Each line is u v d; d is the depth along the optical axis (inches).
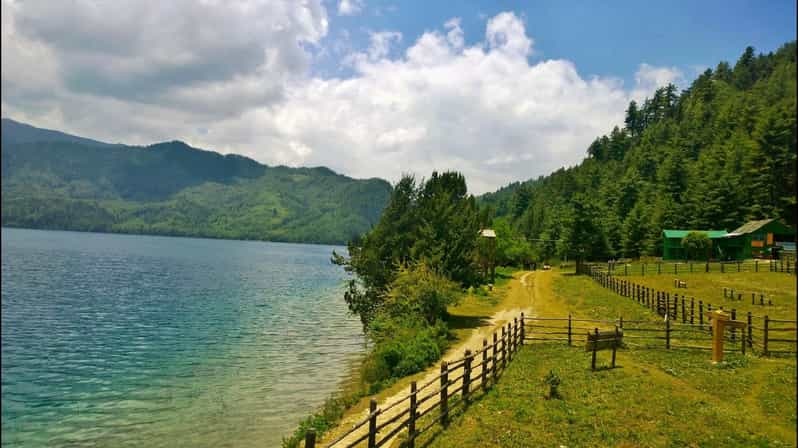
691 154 4126.5
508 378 757.9
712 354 783.1
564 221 3144.7
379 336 1221.1
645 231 3494.1
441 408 594.9
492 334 1237.1
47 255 4704.7
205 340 1473.9
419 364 945.5
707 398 571.2
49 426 772.6
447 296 1286.9
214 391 955.3
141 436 734.5
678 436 475.8
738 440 451.8
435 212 1537.9
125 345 1396.4
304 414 824.3
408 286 1283.2
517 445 499.8
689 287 1673.2
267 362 1198.9
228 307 2187.5
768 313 1146.7
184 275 3732.8
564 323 1299.2
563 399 619.8
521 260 3890.3
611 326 1210.0
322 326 1753.2
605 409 568.7
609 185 5511.8
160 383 1013.2
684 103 6845.5
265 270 4685.0
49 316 1854.1
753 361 725.3
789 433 454.6
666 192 3801.7
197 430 756.6
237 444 700.0
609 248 3464.6
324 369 1131.9
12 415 816.9
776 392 555.8
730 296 1407.5
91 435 740.7
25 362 1187.3
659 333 1057.5
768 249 2342.5
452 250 1478.8
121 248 6678.2
